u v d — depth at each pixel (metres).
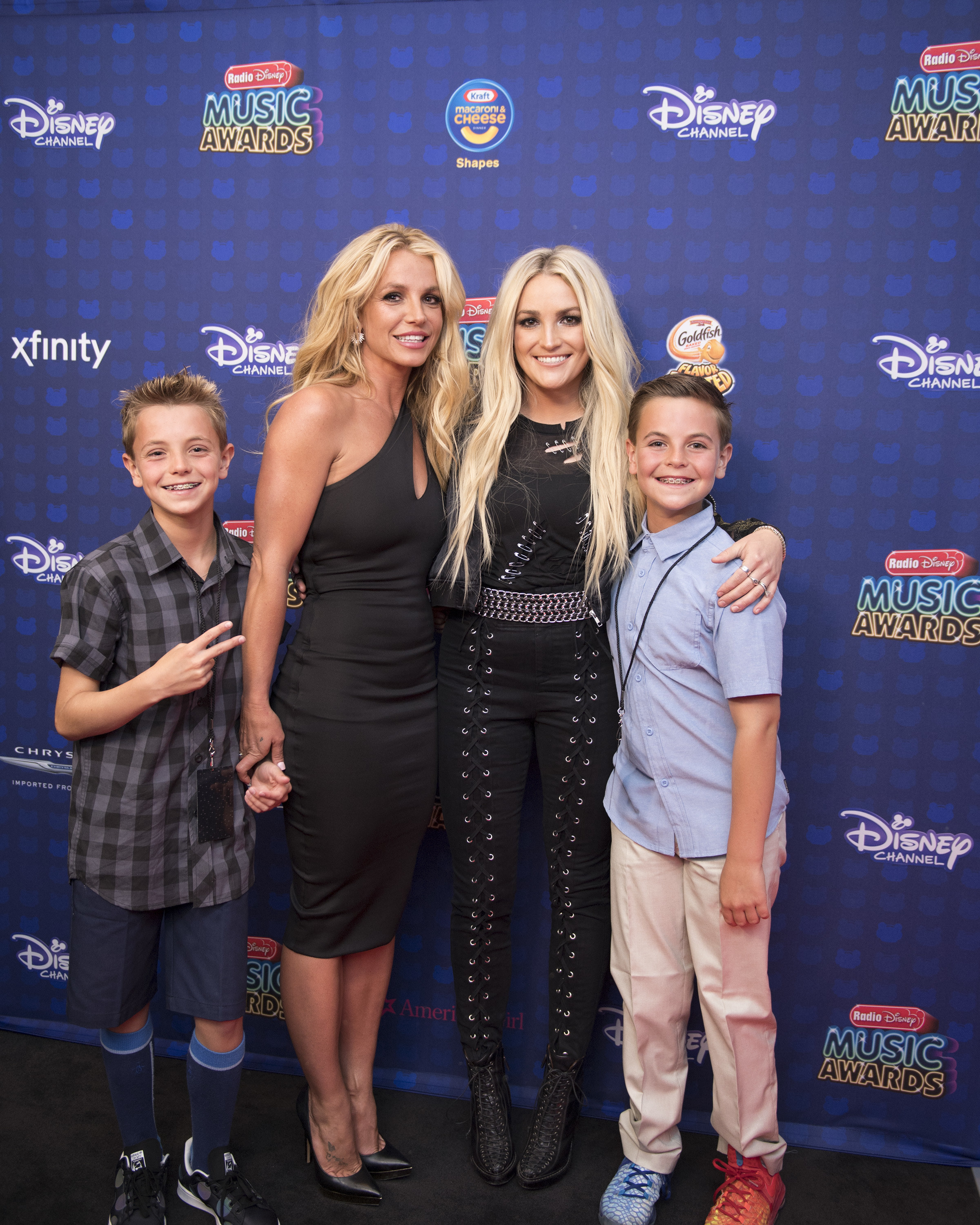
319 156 1.88
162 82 1.90
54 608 2.09
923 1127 1.94
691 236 1.80
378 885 1.65
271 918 2.09
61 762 2.12
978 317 1.75
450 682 1.71
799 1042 1.96
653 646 1.56
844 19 1.71
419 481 1.61
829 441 1.82
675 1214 1.70
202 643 1.41
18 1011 2.21
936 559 1.82
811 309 1.79
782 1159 1.68
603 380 1.62
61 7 1.90
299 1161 1.80
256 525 1.54
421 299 1.56
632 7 1.75
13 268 2.00
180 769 1.53
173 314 1.97
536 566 1.64
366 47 1.83
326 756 1.55
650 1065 1.68
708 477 1.52
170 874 1.54
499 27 1.79
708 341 1.82
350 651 1.55
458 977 1.82
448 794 1.74
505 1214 1.68
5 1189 1.69
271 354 1.95
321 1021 1.64
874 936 1.92
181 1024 2.14
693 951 1.64
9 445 2.05
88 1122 1.87
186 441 1.46
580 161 1.80
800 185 1.76
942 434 1.79
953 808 1.87
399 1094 2.04
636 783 1.64
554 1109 1.78
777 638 1.49
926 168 1.73
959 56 1.70
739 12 1.73
